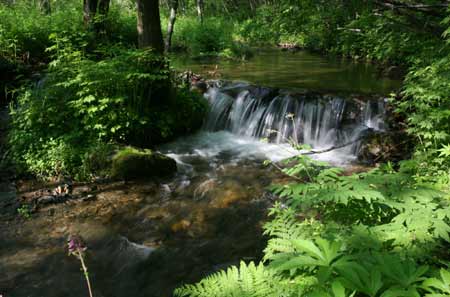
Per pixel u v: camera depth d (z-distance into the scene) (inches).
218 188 246.2
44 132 286.0
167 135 330.3
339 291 59.9
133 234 197.3
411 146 272.1
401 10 340.2
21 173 266.1
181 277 165.6
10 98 382.0
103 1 595.8
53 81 313.0
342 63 593.3
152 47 322.3
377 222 108.7
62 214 216.7
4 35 446.0
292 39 852.6
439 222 88.7
